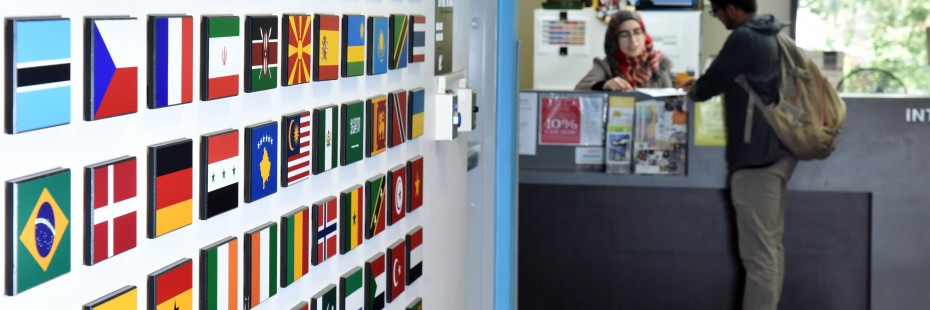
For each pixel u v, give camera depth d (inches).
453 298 82.8
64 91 33.0
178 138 39.9
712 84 166.7
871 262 177.3
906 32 317.4
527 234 185.3
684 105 180.7
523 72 323.3
